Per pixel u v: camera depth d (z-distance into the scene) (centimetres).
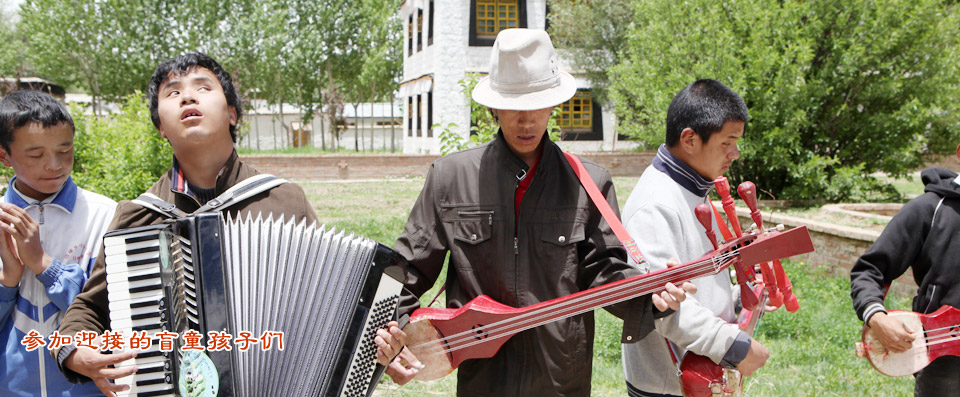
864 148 1189
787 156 1109
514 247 222
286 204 229
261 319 197
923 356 244
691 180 240
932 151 1179
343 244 205
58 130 235
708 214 212
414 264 231
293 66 2988
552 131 696
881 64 1086
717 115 229
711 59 1093
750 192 209
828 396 415
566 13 2138
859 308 253
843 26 1091
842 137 1188
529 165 230
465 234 224
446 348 215
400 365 212
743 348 212
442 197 229
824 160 1113
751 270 229
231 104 239
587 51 2134
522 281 222
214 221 195
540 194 225
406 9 2667
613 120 2236
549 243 221
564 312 205
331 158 2027
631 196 252
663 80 1180
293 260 202
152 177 877
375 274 203
